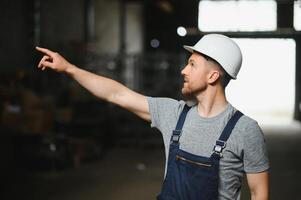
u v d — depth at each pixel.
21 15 9.72
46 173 7.72
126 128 11.52
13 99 8.10
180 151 1.88
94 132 10.77
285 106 28.75
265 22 19.62
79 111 10.70
